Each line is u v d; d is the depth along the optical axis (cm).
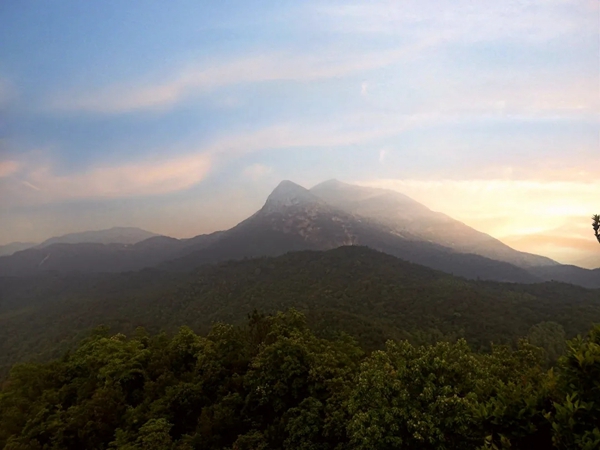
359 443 1189
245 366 2145
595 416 673
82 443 1861
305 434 1520
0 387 2859
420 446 1050
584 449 627
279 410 1753
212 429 1792
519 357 1620
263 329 2497
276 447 1634
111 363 2295
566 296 11600
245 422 1823
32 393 2300
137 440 1703
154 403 1994
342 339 2533
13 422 2022
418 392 1130
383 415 1084
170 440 1723
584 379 741
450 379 1159
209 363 2122
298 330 2238
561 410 689
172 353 2370
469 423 992
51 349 8406
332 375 1712
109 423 1936
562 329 7950
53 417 1959
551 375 837
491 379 1205
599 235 916
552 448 752
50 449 1800
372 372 1223
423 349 1245
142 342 2705
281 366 1766
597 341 798
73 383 2306
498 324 8281
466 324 8375
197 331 7856
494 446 714
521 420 766
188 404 1964
